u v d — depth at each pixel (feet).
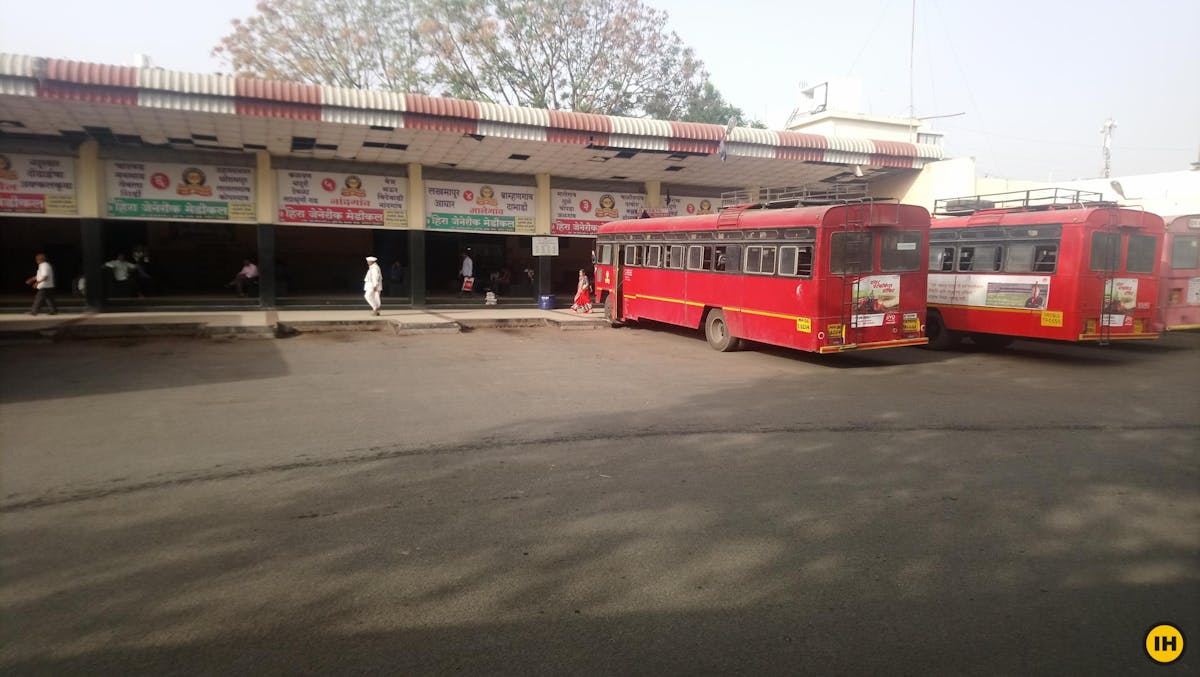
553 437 23.77
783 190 47.78
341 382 34.22
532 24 98.27
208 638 11.12
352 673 10.21
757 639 11.23
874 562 14.17
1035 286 44.11
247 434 23.86
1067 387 34.83
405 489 18.33
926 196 73.31
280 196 63.36
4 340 46.85
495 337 53.93
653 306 56.85
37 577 13.19
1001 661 10.64
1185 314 49.85
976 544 15.12
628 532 15.60
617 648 10.94
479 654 10.74
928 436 24.39
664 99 109.81
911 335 42.73
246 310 64.03
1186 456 22.18
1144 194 74.90
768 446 22.84
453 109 54.39
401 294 80.33
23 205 56.18
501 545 14.87
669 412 27.94
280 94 49.88
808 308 40.27
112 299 59.98
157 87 47.11
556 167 69.26
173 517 16.26
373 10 94.99
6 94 44.50
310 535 15.29
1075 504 17.66
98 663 10.38
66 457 20.93
